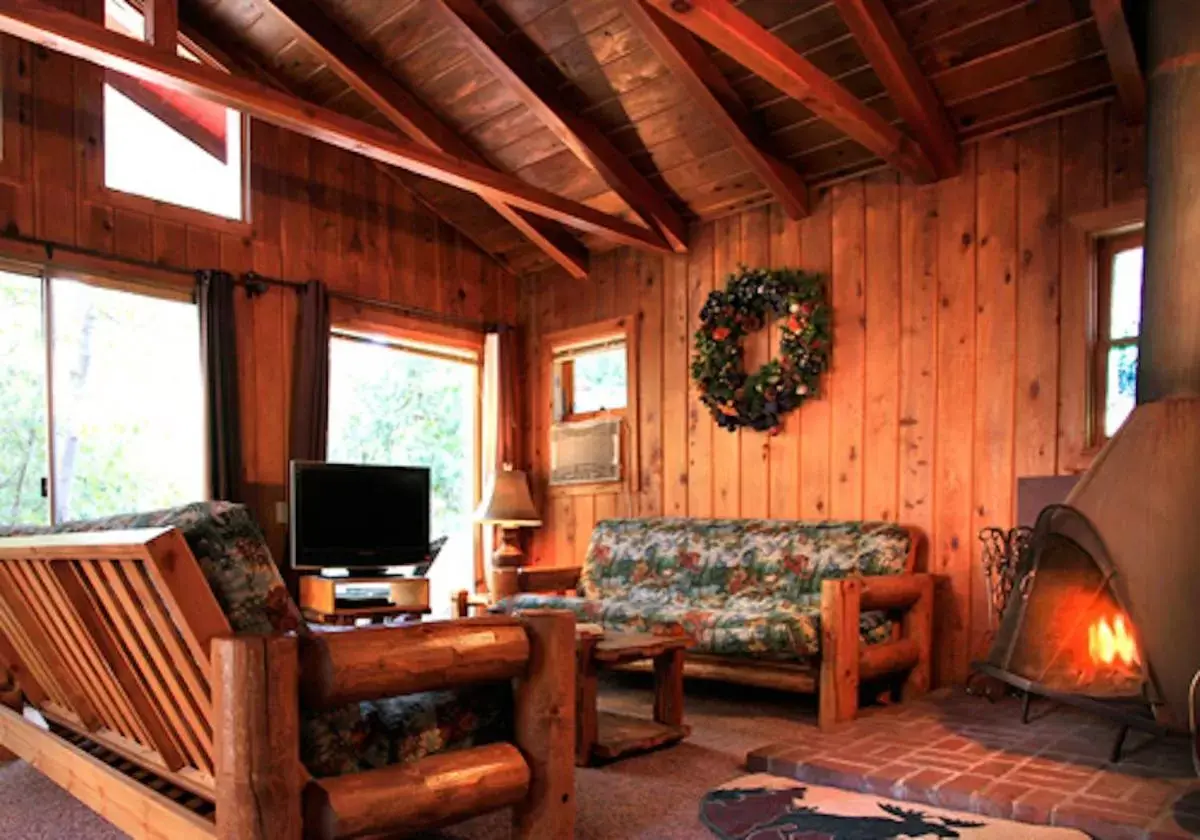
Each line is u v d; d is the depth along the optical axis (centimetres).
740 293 466
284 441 477
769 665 363
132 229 429
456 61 450
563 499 568
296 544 446
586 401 571
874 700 383
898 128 404
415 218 553
